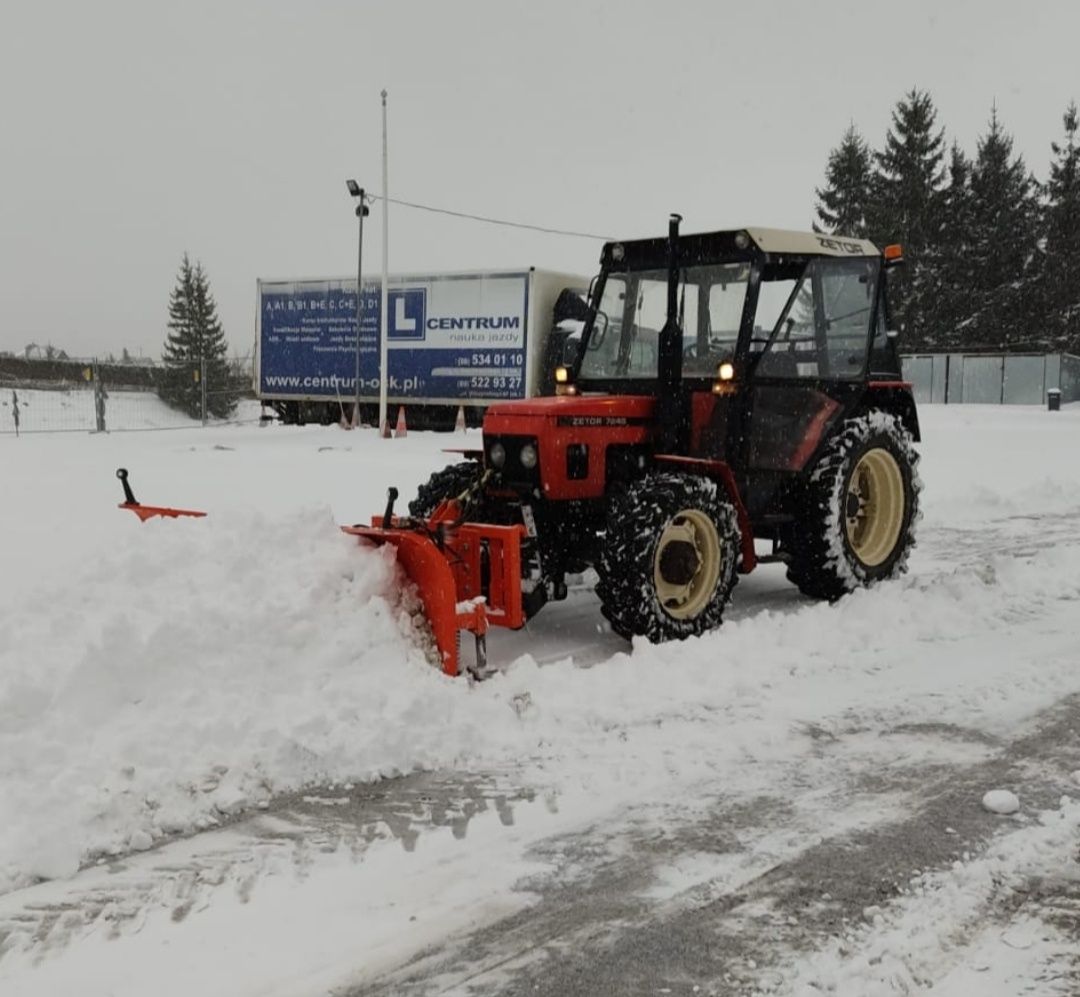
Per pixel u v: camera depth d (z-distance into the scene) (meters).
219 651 4.17
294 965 2.71
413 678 4.43
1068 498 11.41
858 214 44.47
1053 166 43.12
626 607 5.37
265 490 10.95
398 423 19.88
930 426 21.11
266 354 25.50
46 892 3.06
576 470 5.71
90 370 35.50
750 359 5.95
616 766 3.99
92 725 3.79
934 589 6.50
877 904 2.99
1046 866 3.21
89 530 8.62
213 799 3.61
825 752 4.14
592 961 2.72
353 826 3.50
